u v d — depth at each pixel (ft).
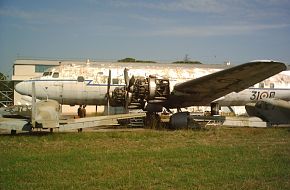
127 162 29.14
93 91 68.28
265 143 40.98
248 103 72.74
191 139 44.21
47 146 37.01
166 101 61.11
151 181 23.61
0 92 131.95
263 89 76.59
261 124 61.21
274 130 55.21
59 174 24.99
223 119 61.11
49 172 25.50
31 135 44.37
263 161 29.96
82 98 68.95
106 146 37.63
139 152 33.65
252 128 58.80
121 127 59.93
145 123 59.72
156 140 42.78
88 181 23.38
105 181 23.36
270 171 26.40
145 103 59.72
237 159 30.81
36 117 43.37
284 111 61.52
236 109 106.11
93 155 31.86
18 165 27.55
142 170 26.48
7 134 45.93
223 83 57.00
